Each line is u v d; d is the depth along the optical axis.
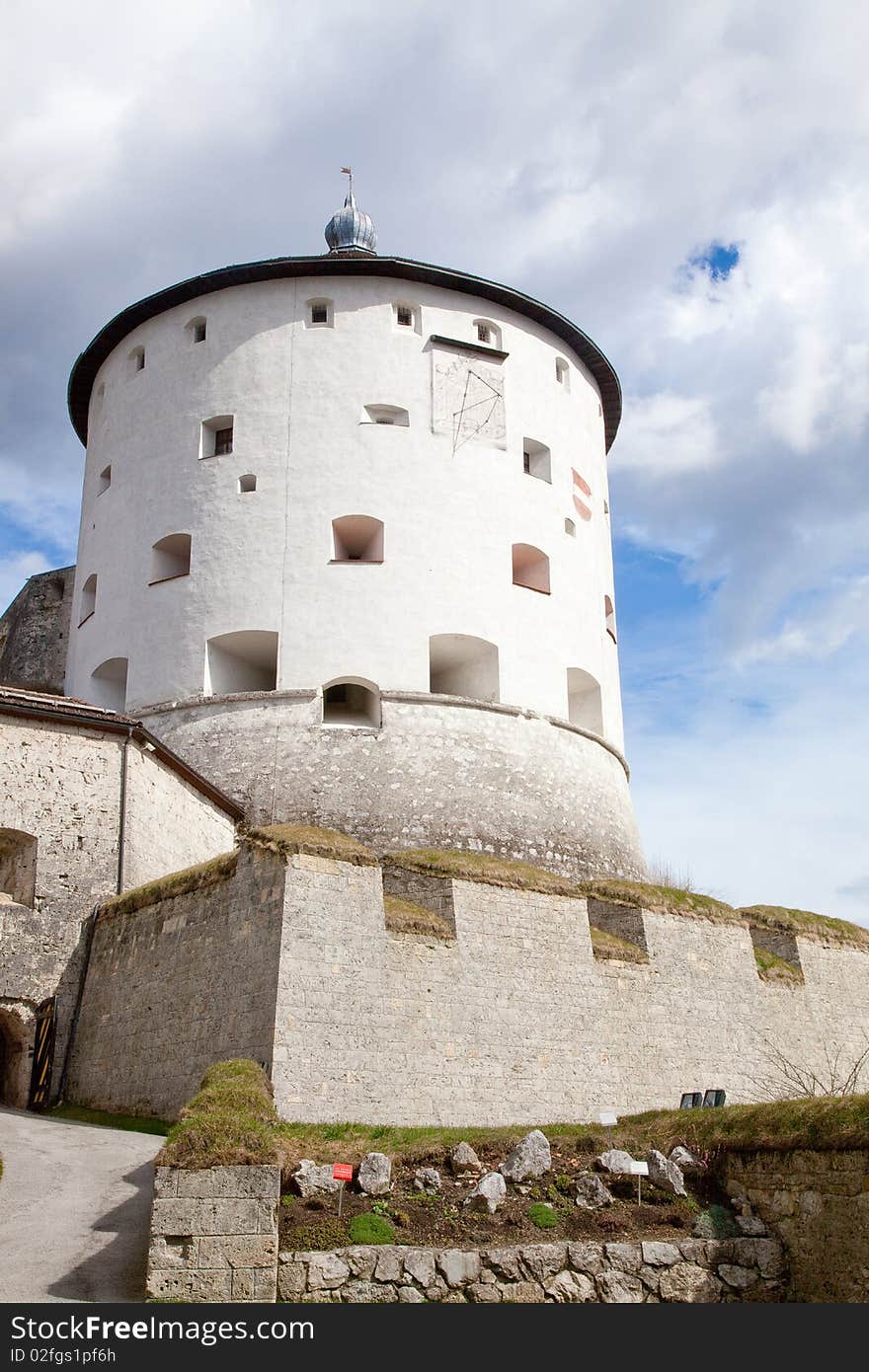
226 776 32.41
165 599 35.03
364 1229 13.84
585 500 39.09
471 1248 13.88
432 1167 15.64
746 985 27.91
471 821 32.38
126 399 38.41
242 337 36.56
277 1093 18.27
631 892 26.70
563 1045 22.83
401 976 20.66
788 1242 14.70
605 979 24.41
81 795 25.59
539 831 33.41
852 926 32.97
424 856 23.38
